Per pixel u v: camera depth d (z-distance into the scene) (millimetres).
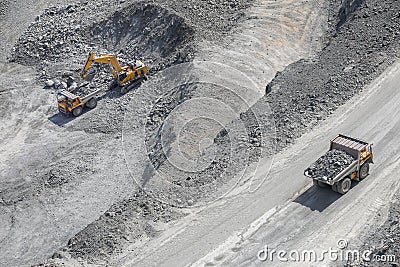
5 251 29562
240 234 23547
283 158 27266
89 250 24250
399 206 23812
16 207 32844
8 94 44469
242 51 40469
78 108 41250
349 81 31703
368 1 39812
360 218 23516
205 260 22562
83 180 34344
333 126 28797
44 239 30047
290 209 24406
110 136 38750
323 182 24188
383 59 33000
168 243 23719
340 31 38906
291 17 43781
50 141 38938
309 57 38312
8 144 38969
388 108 29516
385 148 27047
